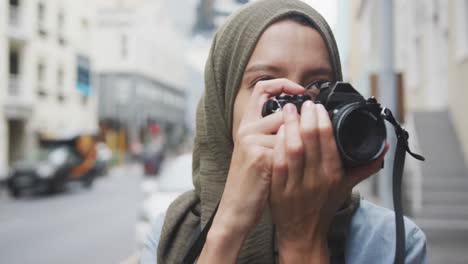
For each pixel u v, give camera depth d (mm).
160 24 60656
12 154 24844
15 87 23766
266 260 1073
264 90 999
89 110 33156
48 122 26969
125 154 45875
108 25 51188
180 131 68000
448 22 10289
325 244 948
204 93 1264
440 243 6426
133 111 50688
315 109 875
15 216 12602
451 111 10156
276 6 1136
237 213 934
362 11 25484
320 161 863
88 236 9469
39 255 7859
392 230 1073
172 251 1207
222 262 930
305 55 1095
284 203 896
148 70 54562
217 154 1183
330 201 914
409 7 14766
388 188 4938
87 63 32656
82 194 18297
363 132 878
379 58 5371
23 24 24016
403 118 5246
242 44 1141
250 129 938
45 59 26531
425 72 12586
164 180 6277
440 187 8523
